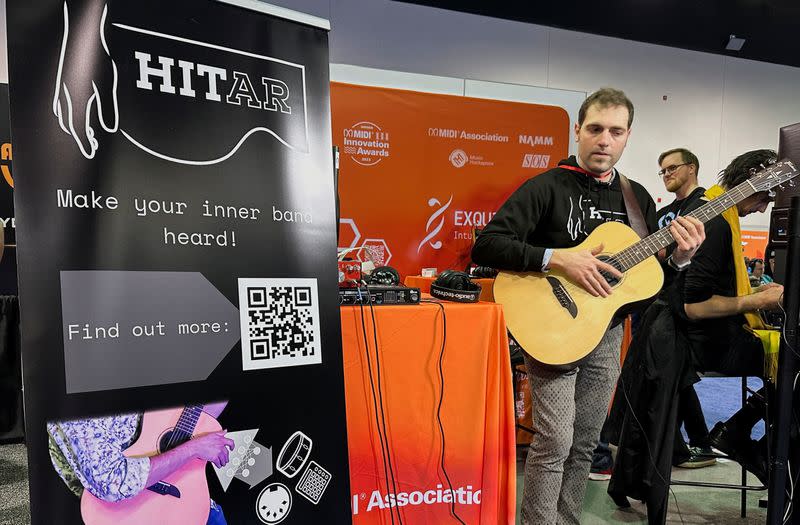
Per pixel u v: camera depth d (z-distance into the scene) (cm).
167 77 108
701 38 418
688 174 350
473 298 170
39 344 95
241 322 114
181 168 109
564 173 181
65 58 99
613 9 388
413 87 347
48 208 96
